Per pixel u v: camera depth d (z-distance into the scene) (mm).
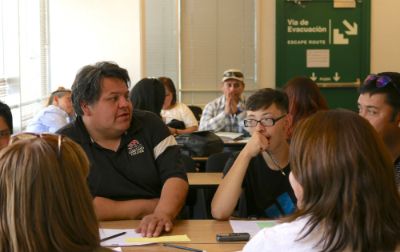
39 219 988
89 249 1036
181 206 2330
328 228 1184
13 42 4730
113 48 6398
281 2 6543
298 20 6586
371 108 2121
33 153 1010
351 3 6590
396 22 6672
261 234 1281
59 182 1009
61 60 6328
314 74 6648
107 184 2371
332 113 1240
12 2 4699
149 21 6539
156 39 6570
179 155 2500
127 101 2338
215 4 6598
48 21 6148
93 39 6363
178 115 5637
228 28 6637
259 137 2285
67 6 6301
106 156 2389
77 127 2418
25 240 984
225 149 4414
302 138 1234
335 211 1183
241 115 5059
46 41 6074
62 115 4602
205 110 5324
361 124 1208
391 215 1188
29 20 5418
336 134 1197
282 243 1232
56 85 6309
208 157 3785
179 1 6551
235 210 2434
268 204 2377
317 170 1199
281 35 6582
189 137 4125
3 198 1000
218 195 2266
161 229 2074
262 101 2320
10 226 989
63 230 1005
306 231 1204
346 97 6723
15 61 4750
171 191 2336
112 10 6363
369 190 1171
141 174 2406
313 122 1240
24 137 1091
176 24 6566
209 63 6668
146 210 2350
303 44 6613
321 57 6629
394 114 2104
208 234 2068
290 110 2848
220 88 6699
